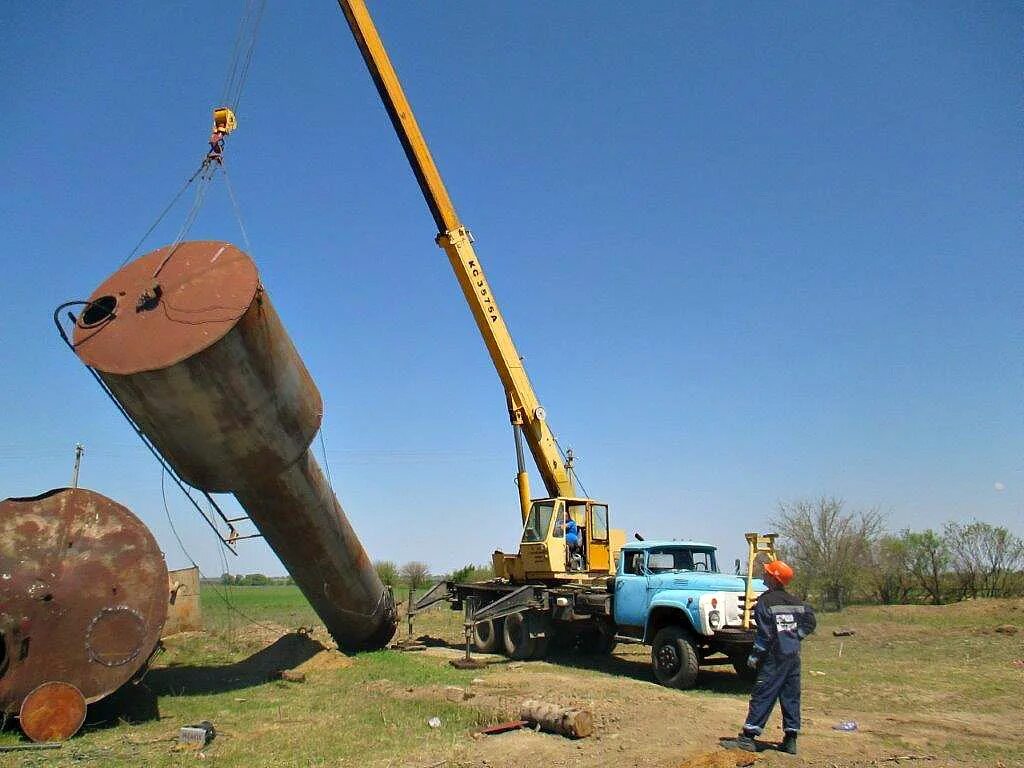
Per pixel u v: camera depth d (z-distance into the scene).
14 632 8.14
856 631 18.33
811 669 12.82
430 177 16.22
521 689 10.72
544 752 7.33
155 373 8.20
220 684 11.91
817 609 27.45
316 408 10.68
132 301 8.84
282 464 10.36
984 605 21.00
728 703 9.77
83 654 8.52
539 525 15.66
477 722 8.79
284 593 57.84
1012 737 8.05
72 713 8.16
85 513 8.91
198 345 8.24
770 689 7.22
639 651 16.19
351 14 15.53
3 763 7.04
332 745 7.74
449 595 18.41
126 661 8.78
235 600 44.06
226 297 8.66
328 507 12.20
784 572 7.55
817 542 29.02
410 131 15.99
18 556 8.40
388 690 11.12
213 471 9.77
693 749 7.24
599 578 14.77
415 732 8.33
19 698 8.13
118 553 8.95
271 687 11.62
